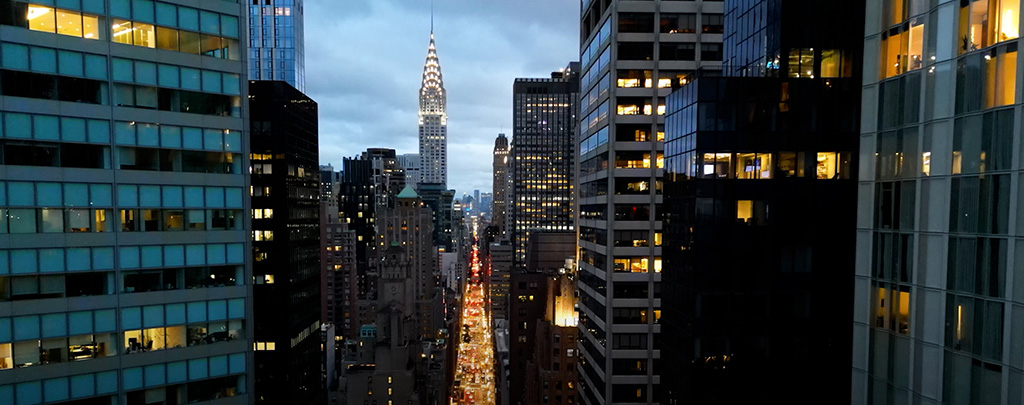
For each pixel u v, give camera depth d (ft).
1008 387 77.30
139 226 126.21
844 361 144.66
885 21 103.40
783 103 143.54
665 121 175.32
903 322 98.22
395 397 440.86
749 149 143.84
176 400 132.46
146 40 125.49
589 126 265.54
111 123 121.80
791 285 144.66
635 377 227.20
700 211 144.87
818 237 144.46
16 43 110.63
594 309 252.21
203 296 135.33
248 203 141.59
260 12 515.09
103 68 120.37
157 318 129.18
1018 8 74.90
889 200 102.32
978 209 81.87
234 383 140.26
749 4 162.40
